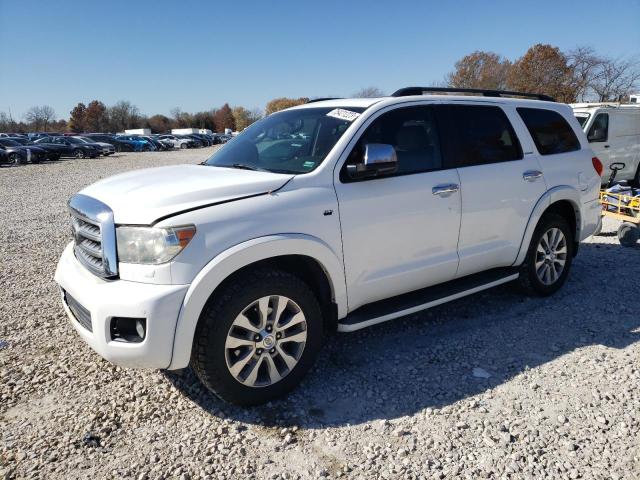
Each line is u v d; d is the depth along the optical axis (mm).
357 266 3500
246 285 3004
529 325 4395
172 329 2797
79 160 33656
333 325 3520
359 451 2799
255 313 3150
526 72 42406
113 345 2838
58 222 9711
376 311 3691
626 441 2820
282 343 3230
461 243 4094
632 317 4516
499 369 3658
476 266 4266
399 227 3664
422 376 3582
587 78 37656
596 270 5895
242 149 4121
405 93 4137
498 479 2561
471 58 53750
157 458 2758
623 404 3172
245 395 3115
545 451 2758
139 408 3232
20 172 23234
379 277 3637
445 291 4078
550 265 4902
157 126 111125
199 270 2846
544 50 41469
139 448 2848
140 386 3486
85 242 3279
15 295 5324
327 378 3574
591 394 3293
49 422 3098
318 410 3193
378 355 3904
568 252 5031
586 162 5109
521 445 2812
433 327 4398
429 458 2723
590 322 4430
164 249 2805
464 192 4016
